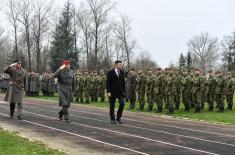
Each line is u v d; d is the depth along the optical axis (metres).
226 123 19.39
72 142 12.80
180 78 24.45
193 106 25.75
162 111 24.50
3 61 94.75
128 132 15.17
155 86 24.48
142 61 88.38
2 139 12.27
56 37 68.62
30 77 38.94
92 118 19.97
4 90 46.31
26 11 76.50
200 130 16.45
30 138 13.20
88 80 31.62
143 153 11.21
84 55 75.06
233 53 101.50
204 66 111.12
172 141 13.30
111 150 11.59
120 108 18.05
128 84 26.47
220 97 24.02
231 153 11.45
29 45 75.81
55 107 26.02
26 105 27.52
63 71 17.97
